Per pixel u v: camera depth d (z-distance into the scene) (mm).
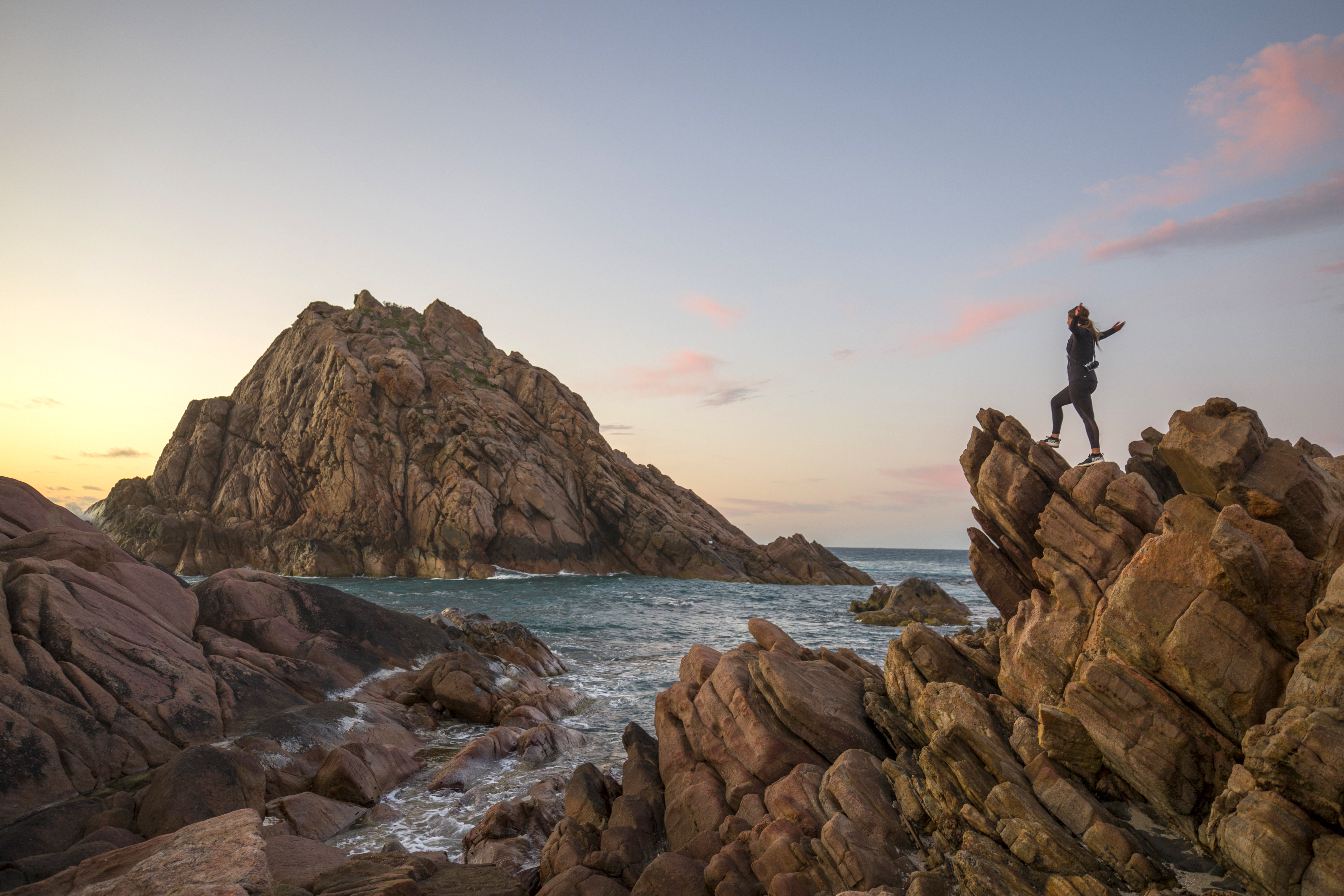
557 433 77125
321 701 15969
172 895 5602
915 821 8117
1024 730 7926
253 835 6609
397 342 79812
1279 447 6691
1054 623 8445
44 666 12039
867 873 7285
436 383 75188
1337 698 5402
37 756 10750
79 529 17000
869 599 46250
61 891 6184
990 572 10992
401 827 11555
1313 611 5930
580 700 19391
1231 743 6539
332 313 85625
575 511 73000
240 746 12539
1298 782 5383
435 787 13180
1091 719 7070
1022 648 8609
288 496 70750
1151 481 9594
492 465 70062
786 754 10023
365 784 12523
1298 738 5352
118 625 13898
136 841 9289
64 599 13367
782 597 55188
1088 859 6609
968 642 11266
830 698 10727
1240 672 6320
